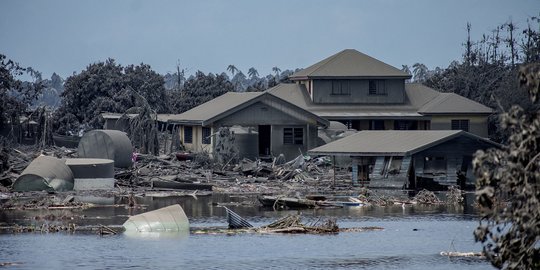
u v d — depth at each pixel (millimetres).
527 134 73062
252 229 170750
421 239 159250
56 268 133750
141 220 168000
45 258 141000
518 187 73688
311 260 139750
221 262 138125
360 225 178625
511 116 74750
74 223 178875
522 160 73250
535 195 72750
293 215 176875
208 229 172000
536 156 73188
